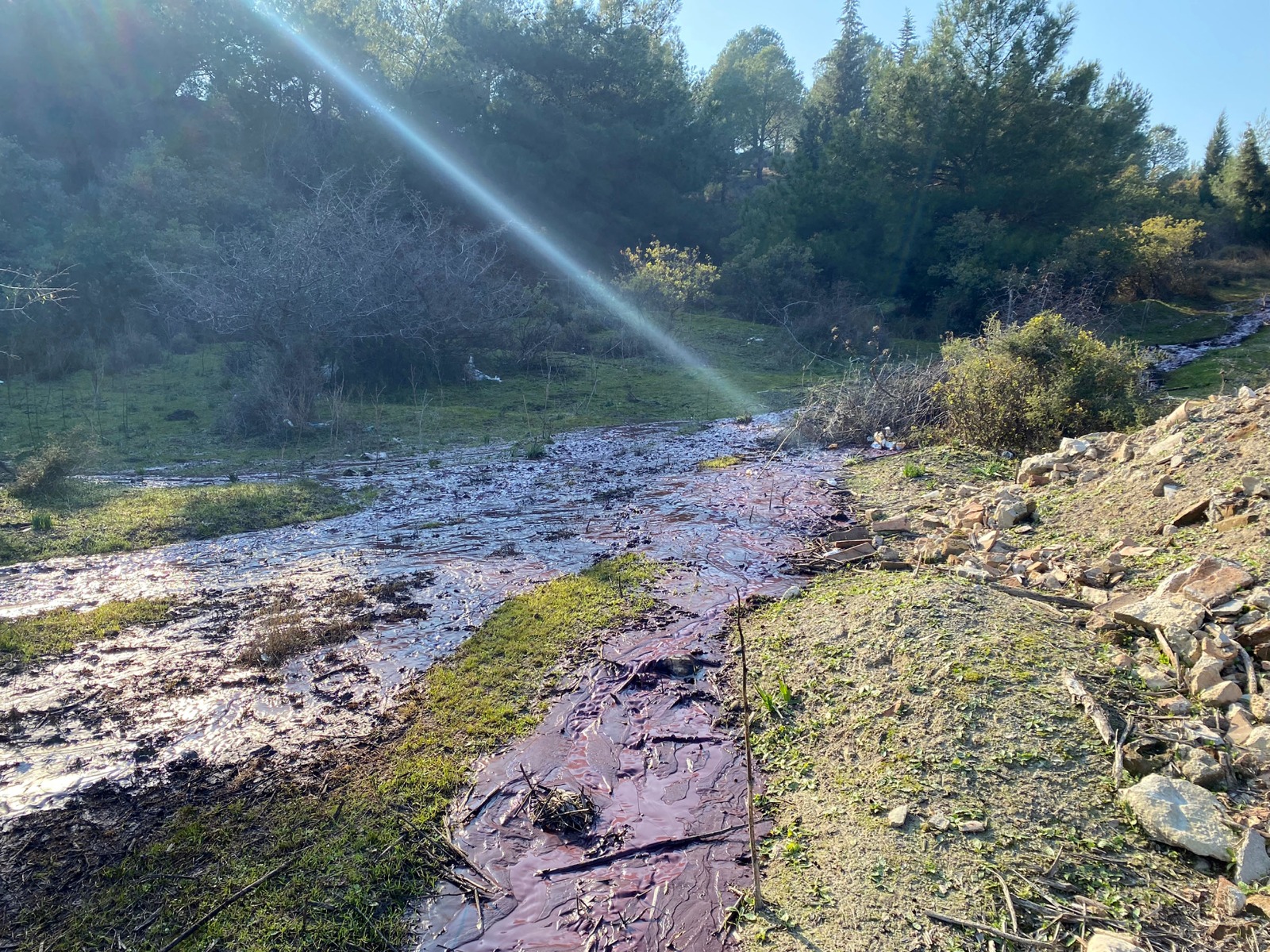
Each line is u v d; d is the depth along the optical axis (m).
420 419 14.11
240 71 26.52
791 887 3.28
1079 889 3.02
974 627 4.68
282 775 4.16
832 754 4.04
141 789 4.09
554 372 19.11
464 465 11.39
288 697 4.94
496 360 19.59
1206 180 42.72
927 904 3.04
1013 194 26.03
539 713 4.69
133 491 9.77
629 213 32.81
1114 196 26.88
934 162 26.34
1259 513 4.93
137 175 20.97
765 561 7.00
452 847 3.61
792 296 25.28
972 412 10.02
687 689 4.89
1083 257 24.55
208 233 20.88
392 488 10.13
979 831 3.32
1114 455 7.26
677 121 33.38
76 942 3.16
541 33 31.84
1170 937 2.79
